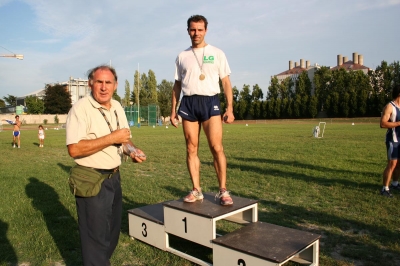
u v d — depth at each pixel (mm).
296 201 6508
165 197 6945
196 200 4285
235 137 24391
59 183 8484
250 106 79188
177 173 9898
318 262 3721
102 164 3088
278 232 3725
